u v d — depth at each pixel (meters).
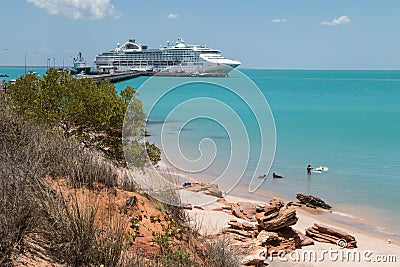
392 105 67.19
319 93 95.62
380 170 22.89
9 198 5.28
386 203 16.89
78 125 13.06
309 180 20.36
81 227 5.33
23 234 5.01
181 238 7.09
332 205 16.56
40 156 7.15
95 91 13.49
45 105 12.94
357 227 14.13
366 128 41.78
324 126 42.88
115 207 6.86
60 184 6.77
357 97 84.12
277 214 11.34
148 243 6.39
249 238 11.15
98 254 5.34
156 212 7.36
